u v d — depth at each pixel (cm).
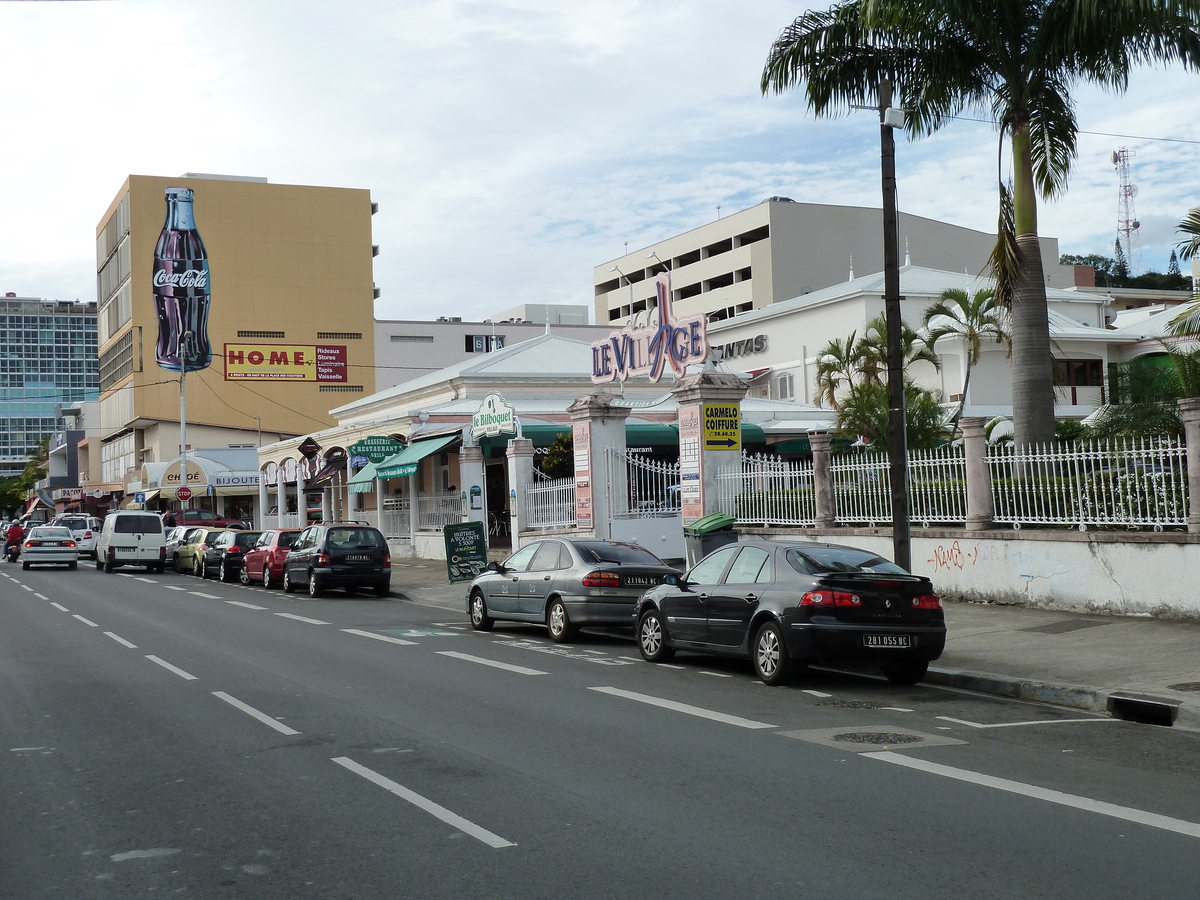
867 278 5075
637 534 2473
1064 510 1594
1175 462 1461
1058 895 531
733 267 7931
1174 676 1116
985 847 607
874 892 537
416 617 2073
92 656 1484
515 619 1731
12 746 909
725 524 2047
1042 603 1606
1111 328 4588
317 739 915
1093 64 1864
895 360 1498
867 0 1827
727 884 550
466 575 2622
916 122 2031
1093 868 570
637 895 536
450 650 1538
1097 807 690
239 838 641
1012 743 895
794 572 1212
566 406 3838
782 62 2019
